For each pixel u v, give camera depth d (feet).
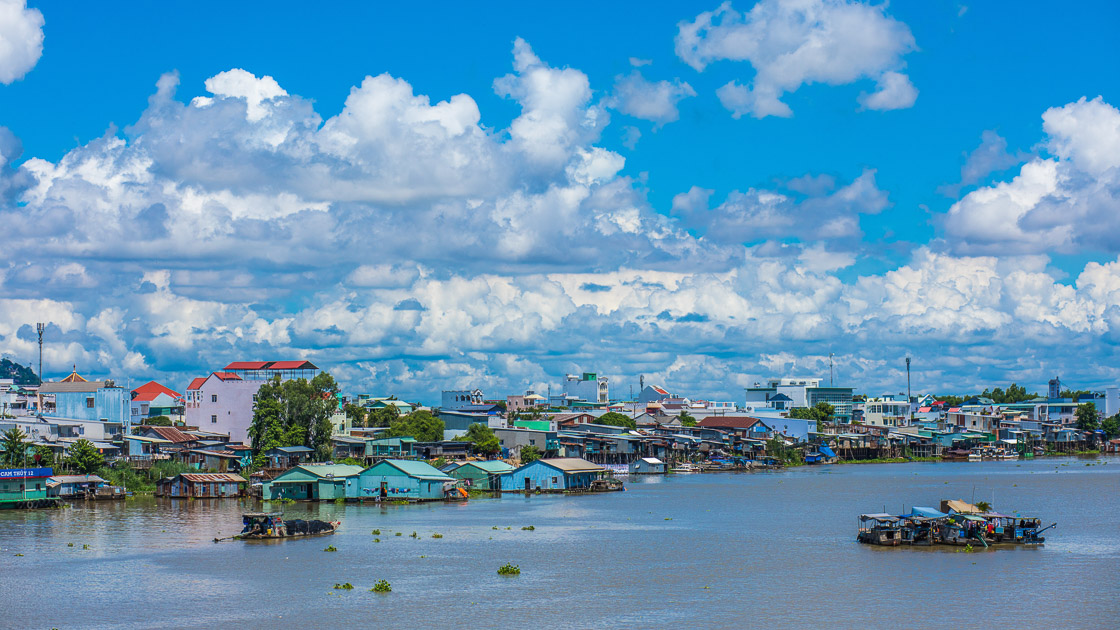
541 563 304.50
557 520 415.23
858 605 246.06
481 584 272.51
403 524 398.62
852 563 300.81
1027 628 224.94
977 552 318.86
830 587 266.57
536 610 242.78
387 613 240.12
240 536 354.33
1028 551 319.47
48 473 472.44
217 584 272.72
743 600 252.42
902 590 261.85
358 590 264.93
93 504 481.05
